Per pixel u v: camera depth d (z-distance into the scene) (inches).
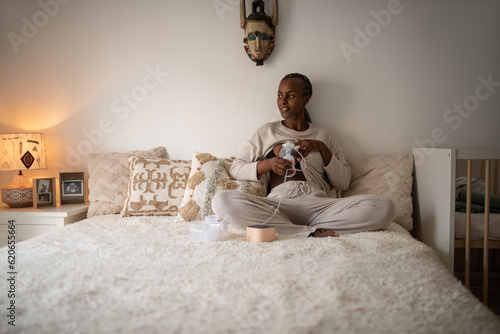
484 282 75.7
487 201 74.4
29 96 112.2
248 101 107.3
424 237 92.1
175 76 108.6
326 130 100.7
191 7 107.0
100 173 102.6
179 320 36.5
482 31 101.4
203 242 68.6
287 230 79.4
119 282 47.1
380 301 41.8
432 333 35.2
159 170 98.6
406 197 94.9
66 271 51.3
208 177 92.6
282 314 37.8
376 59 104.0
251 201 80.2
